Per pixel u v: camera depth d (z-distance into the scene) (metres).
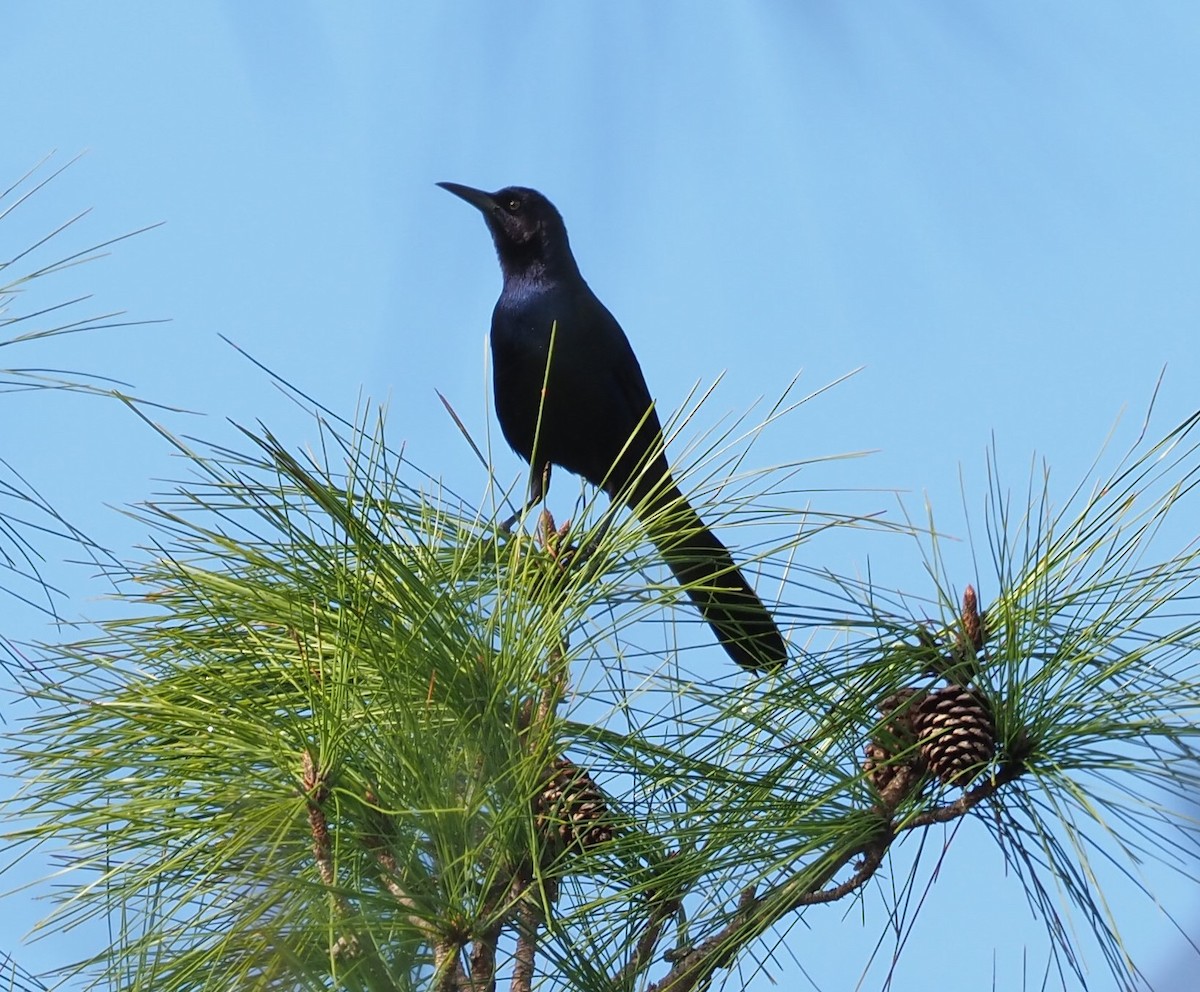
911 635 4.93
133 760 4.57
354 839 4.45
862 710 4.94
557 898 4.75
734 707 4.81
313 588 4.80
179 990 4.34
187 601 4.93
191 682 4.69
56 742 4.60
